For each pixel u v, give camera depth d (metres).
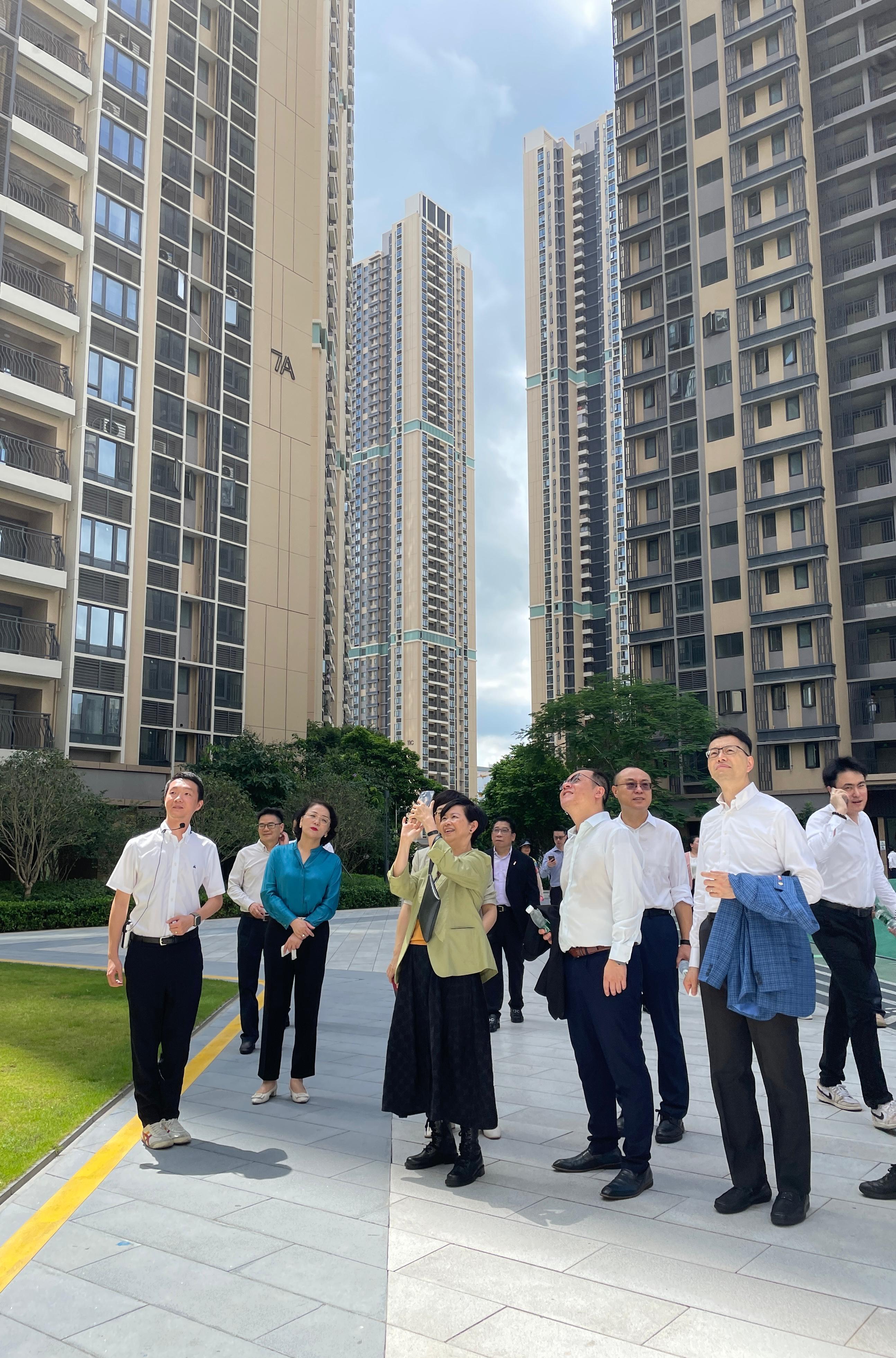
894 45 43.03
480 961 4.26
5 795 24.42
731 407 45.38
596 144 117.56
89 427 32.25
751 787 4.04
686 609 46.00
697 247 47.59
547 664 109.38
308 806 5.88
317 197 46.28
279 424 42.12
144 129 36.38
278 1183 4.06
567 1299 2.93
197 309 38.97
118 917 4.75
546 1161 4.43
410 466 139.38
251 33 43.12
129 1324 2.78
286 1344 2.64
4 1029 7.56
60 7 33.53
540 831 49.56
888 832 39.72
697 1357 2.56
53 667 30.06
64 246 32.38
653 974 5.09
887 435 41.31
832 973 5.22
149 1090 4.60
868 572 42.28
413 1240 3.41
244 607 39.00
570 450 112.69
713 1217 3.68
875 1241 3.42
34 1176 4.15
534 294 117.81
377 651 139.88
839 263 43.88
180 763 35.72
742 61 47.50
